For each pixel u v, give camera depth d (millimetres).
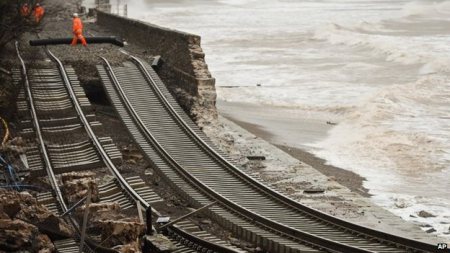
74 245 28422
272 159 45219
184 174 39094
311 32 120375
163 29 56406
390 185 44188
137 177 38719
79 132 44438
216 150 43125
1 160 37156
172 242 29828
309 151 52000
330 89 75000
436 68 83938
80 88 49906
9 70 51156
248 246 31625
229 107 67812
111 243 28938
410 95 69000
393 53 94375
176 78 53500
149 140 43875
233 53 101312
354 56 97062
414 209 39781
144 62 54312
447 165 48312
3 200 28000
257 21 141875
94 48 58969
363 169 47625
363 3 181750
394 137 54844
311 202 37250
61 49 58188
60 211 33594
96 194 35156
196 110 49375
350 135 56344
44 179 37594
